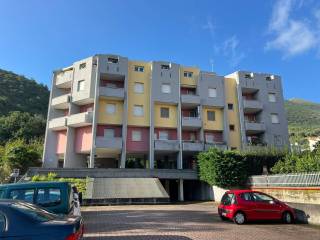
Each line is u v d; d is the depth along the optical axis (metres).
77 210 10.65
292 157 25.95
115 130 38.44
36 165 36.72
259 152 31.33
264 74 45.78
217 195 30.94
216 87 42.41
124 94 37.97
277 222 15.45
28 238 5.16
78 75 39.06
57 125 38.59
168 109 40.59
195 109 42.50
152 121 38.50
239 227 13.58
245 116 45.78
